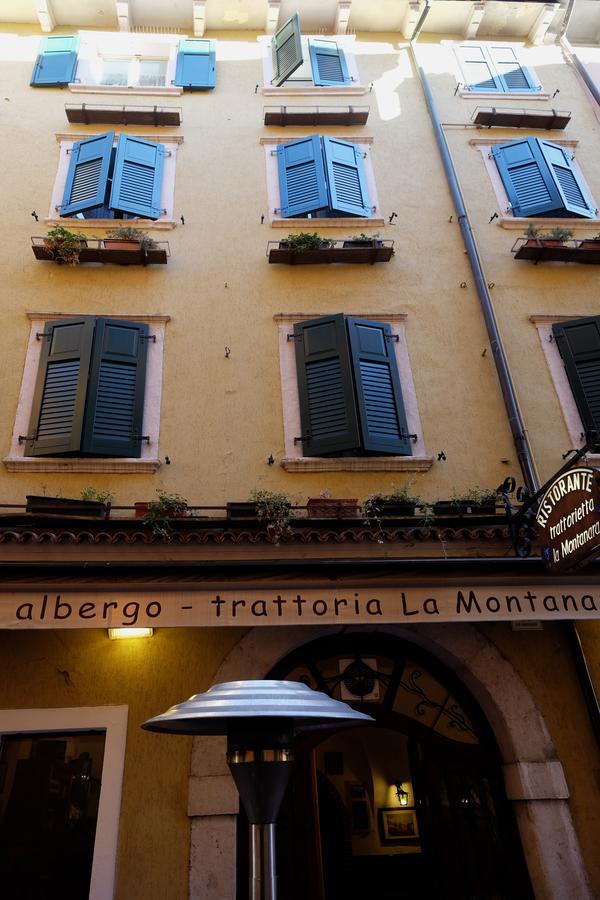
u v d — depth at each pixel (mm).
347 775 12383
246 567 5082
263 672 5801
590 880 5176
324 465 7211
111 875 5004
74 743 5586
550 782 5504
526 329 8469
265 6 11438
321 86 10758
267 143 10055
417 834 11742
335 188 9406
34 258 8422
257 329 8180
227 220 9125
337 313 8305
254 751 2629
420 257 9000
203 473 7129
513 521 5801
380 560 5160
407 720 6234
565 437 7668
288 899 5480
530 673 5996
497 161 10172
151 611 4852
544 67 11711
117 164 9266
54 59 10578
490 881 5703
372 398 7617
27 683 5594
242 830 5523
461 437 7605
